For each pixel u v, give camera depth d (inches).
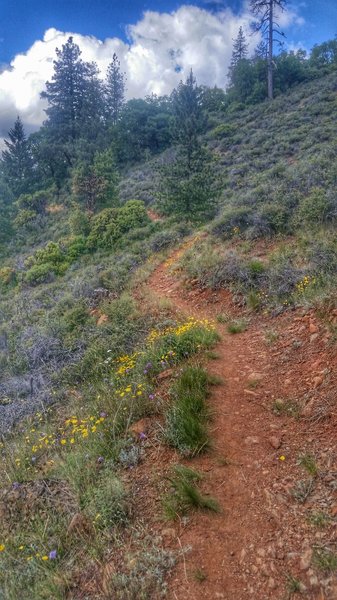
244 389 180.7
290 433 145.2
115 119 2146.9
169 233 667.4
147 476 136.9
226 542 108.2
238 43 2406.5
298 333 218.2
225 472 132.7
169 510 118.9
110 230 852.0
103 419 169.0
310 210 385.1
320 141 935.0
